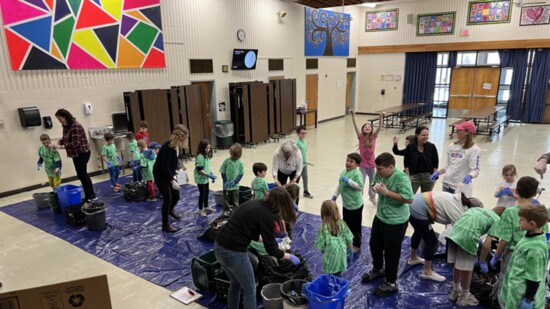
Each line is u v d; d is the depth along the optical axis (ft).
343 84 49.47
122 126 24.43
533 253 7.10
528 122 41.70
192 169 24.98
